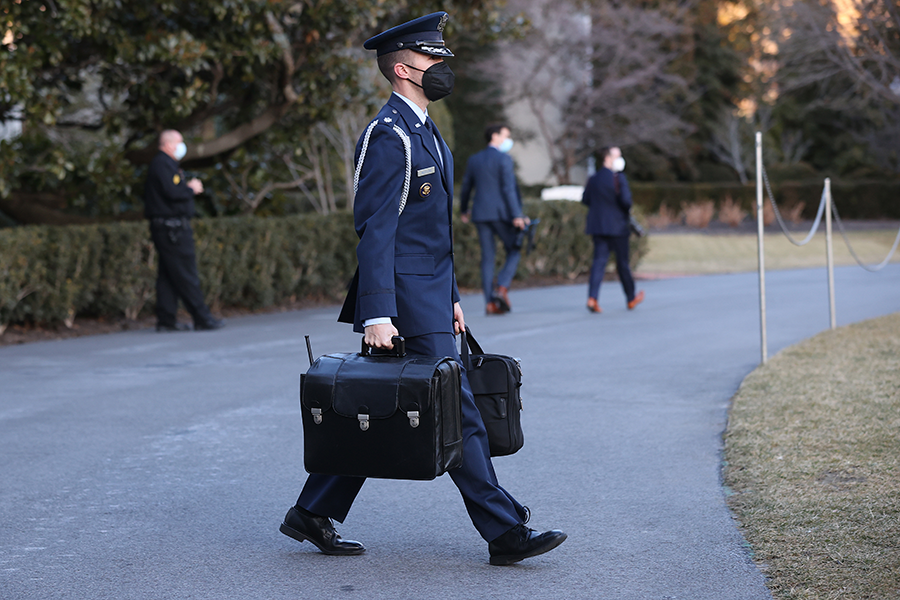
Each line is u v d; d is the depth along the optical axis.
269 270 16.22
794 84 27.55
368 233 4.26
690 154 49.97
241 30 15.92
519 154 45.12
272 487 6.00
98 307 14.23
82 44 16.00
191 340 12.61
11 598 4.23
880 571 4.18
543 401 8.34
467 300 17.64
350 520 5.32
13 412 8.18
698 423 7.41
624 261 15.32
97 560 4.72
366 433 4.17
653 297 17.45
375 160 4.28
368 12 16.09
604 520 5.21
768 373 8.88
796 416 7.09
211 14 15.66
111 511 5.53
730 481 5.82
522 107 44.69
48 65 15.77
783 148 55.66
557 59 41.59
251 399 8.70
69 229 13.47
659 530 5.02
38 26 14.16
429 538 5.00
